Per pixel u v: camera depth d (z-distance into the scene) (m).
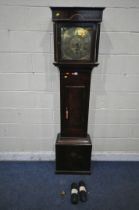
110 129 1.91
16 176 1.75
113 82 1.74
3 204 1.45
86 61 1.42
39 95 1.77
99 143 1.96
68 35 1.37
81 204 1.47
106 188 1.63
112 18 1.55
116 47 1.62
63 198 1.52
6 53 1.63
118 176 1.77
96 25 1.32
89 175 1.78
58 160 1.72
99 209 1.43
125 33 1.59
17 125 1.88
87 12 1.28
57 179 1.72
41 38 1.60
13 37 1.59
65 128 1.68
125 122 1.88
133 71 1.70
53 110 1.83
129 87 1.76
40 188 1.61
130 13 1.54
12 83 1.73
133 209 1.43
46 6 1.52
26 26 1.57
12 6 1.51
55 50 1.39
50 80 1.72
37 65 1.68
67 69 1.46
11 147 1.96
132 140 1.95
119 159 1.99
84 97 1.57
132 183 1.69
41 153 1.96
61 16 1.29
